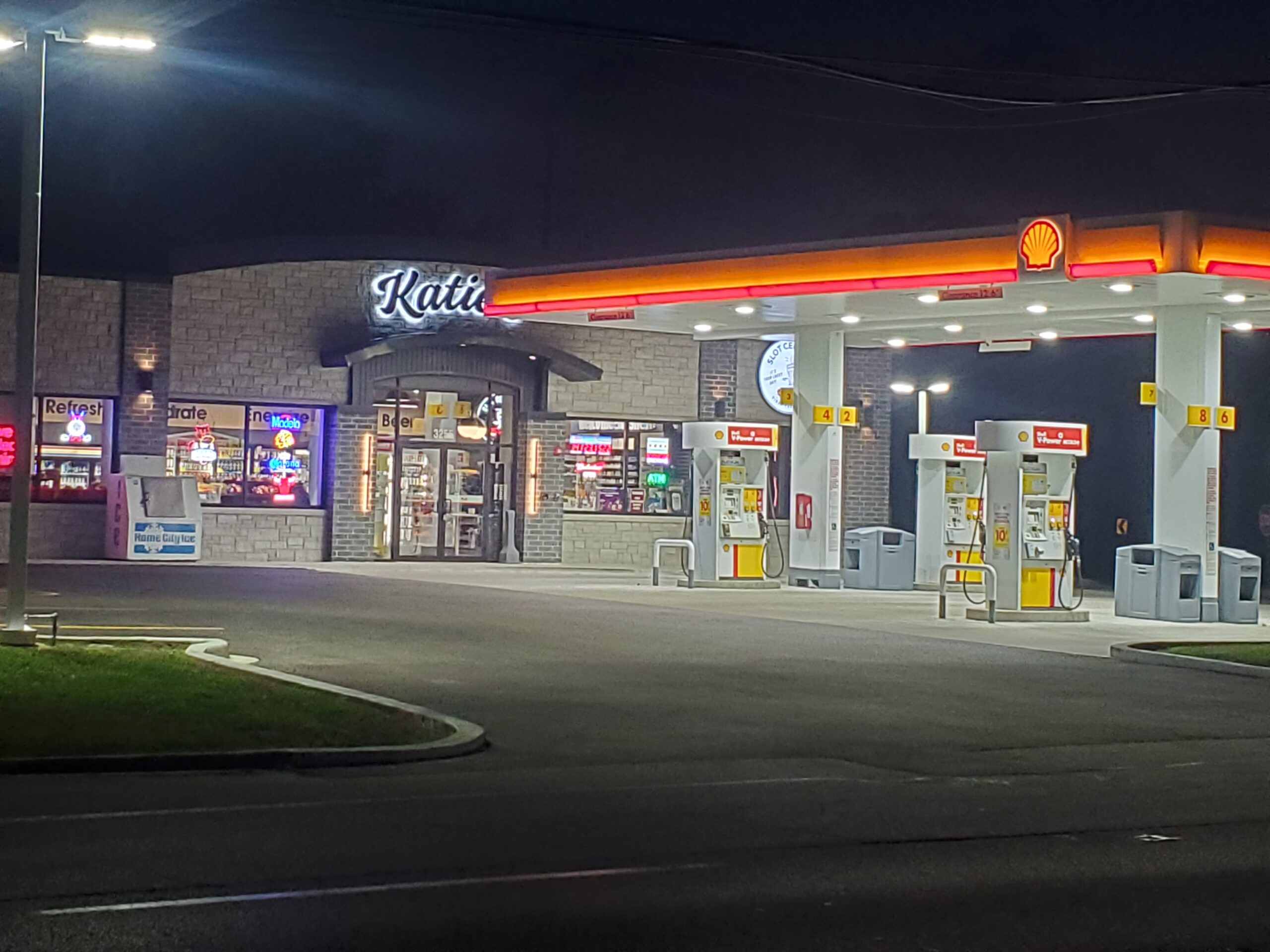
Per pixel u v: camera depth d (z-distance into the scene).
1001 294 28.11
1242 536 39.47
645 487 42.06
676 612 27.39
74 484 36.97
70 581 29.67
